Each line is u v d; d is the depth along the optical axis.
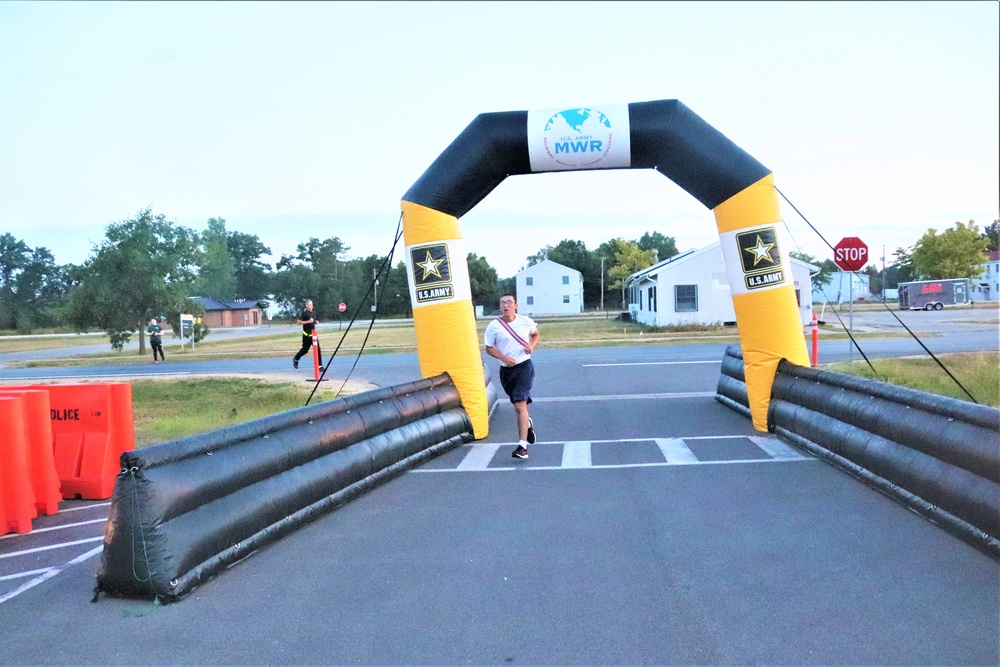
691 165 9.34
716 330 33.38
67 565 5.40
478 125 9.59
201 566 4.69
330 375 18.52
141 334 31.77
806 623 3.85
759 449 8.37
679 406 11.89
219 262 102.94
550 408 12.25
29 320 72.12
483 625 3.97
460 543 5.38
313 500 6.06
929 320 37.25
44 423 6.97
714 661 3.49
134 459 4.52
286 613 4.23
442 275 9.77
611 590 4.39
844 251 15.84
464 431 9.42
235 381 17.67
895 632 3.71
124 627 4.13
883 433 6.40
